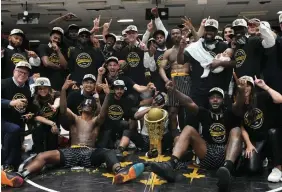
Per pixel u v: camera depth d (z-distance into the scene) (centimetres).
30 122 379
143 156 398
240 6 1023
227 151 292
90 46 462
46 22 1223
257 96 328
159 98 412
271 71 338
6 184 287
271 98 322
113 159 324
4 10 1031
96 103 386
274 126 326
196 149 324
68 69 477
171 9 1052
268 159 364
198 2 948
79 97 409
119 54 510
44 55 466
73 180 308
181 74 423
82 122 375
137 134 428
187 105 319
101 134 395
